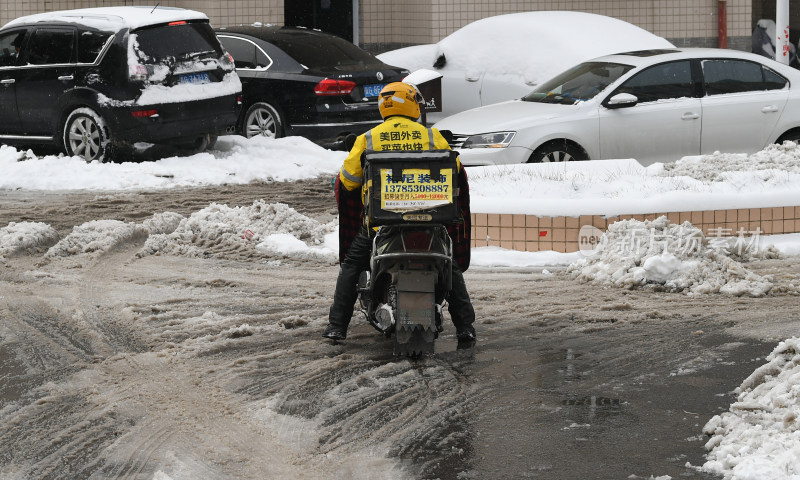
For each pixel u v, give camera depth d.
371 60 24.09
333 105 22.66
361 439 7.82
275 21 32.75
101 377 9.30
